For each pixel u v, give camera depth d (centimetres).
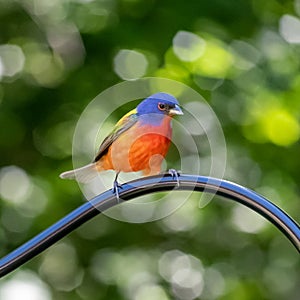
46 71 1361
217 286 1420
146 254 1409
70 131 1341
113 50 1324
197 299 1408
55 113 1349
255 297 1425
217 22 1316
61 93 1349
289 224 578
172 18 1308
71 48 1348
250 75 1346
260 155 1372
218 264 1430
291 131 1358
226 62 1334
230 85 1338
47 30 1365
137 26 1313
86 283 1384
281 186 1375
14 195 1344
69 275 1381
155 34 1312
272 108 1353
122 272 1388
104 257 1396
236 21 1327
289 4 1349
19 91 1356
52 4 1355
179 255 1417
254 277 1432
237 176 1363
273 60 1351
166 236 1416
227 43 1332
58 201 1327
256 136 1361
